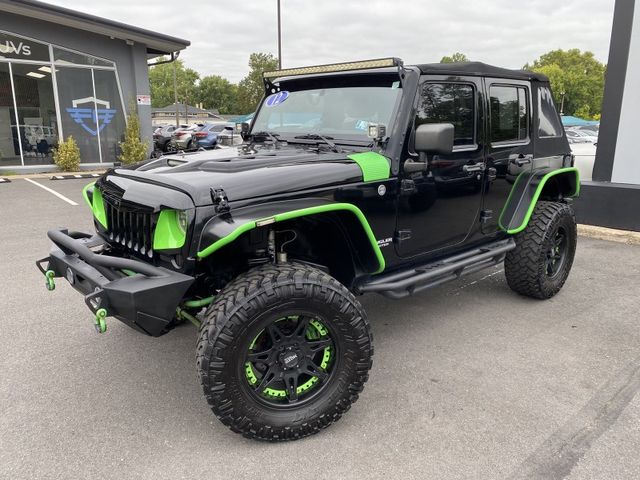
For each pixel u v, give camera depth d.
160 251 2.54
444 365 3.48
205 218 2.43
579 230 7.21
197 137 25.27
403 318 4.30
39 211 8.64
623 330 4.06
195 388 3.18
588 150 9.70
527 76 4.25
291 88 3.86
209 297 2.83
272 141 3.75
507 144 4.05
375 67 3.29
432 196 3.41
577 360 3.55
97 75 14.69
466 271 3.82
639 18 6.63
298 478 2.39
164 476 2.40
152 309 2.39
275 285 2.45
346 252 3.05
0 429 2.74
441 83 3.37
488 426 2.79
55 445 2.61
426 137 2.89
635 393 3.12
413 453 2.57
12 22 13.03
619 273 5.55
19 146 13.83
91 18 13.33
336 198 2.84
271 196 2.60
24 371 3.36
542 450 2.59
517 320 4.25
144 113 15.53
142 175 2.85
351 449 2.60
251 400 2.52
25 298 4.61
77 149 14.32
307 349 2.65
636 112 6.86
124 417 2.87
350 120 3.40
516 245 4.41
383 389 3.17
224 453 2.57
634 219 6.92
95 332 3.95
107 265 2.51
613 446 2.62
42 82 13.86
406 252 3.38
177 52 16.50
